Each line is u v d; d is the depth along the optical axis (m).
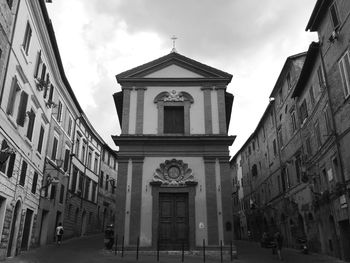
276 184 35.69
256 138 44.53
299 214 29.19
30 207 23.09
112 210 50.50
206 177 21.95
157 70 24.94
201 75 24.88
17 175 19.64
